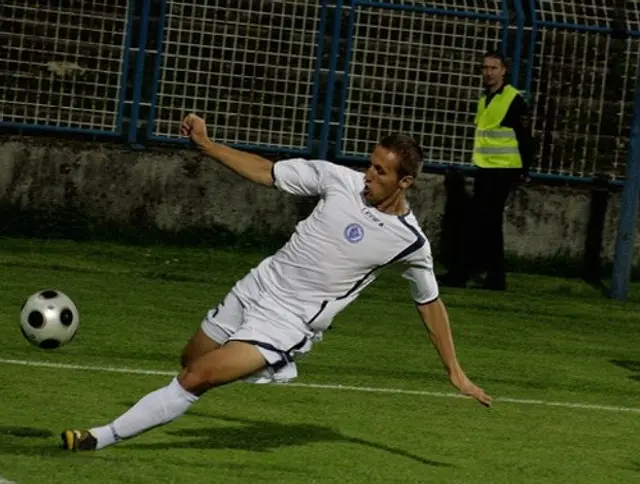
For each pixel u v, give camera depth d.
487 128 32.38
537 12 35.41
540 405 21.09
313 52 34.53
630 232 33.28
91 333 23.55
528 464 17.08
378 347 24.78
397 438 17.89
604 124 35.91
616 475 16.92
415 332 26.70
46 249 31.84
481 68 34.97
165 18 33.72
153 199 33.28
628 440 19.11
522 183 34.81
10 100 33.06
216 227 33.62
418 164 14.77
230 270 32.19
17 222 32.56
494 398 21.27
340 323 26.80
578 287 34.09
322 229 14.81
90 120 33.56
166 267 31.69
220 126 34.19
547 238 34.97
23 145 32.62
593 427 19.80
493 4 35.28
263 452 16.42
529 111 35.47
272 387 20.44
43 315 16.08
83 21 33.38
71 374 20.22
